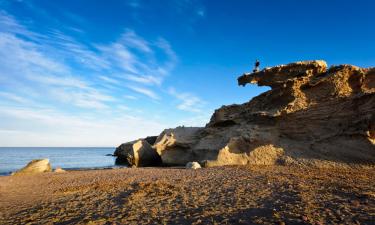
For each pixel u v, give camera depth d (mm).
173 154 40000
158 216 10195
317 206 10516
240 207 11000
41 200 14250
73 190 16547
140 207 11680
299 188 14320
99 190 16141
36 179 23312
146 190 15195
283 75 31156
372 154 23641
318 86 28562
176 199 12945
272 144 28953
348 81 27828
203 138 37875
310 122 27953
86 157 84750
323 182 16125
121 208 11703
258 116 31391
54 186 19047
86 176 23859
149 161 42188
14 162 60406
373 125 24422
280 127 29516
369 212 9359
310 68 29578
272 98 31391
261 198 12500
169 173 23500
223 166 27406
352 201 11016
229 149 29938
